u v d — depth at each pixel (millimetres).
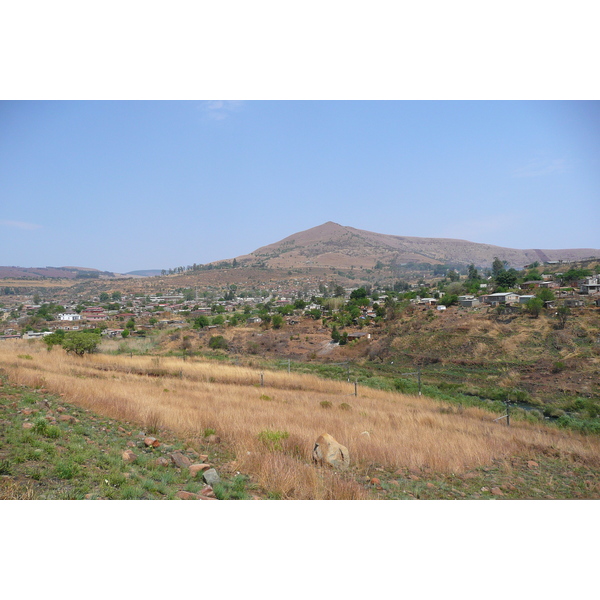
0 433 8242
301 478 8234
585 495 9781
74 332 38125
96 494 6480
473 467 11375
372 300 110125
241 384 29250
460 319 62875
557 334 49719
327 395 25750
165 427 11641
